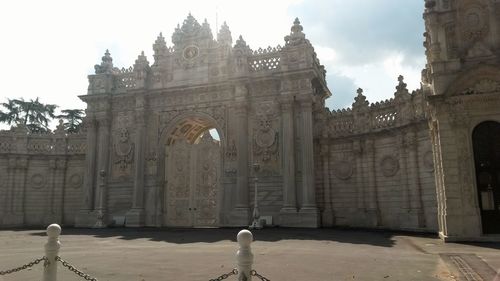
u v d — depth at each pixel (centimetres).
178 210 3431
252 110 3291
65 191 4006
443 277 1043
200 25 3578
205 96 3453
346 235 2317
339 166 3166
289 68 3166
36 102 6131
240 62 3300
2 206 3862
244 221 3069
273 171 3148
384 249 1645
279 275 1071
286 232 2525
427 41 2298
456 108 2023
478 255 1417
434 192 2572
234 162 3238
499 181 1973
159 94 3569
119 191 3578
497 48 2089
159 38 3662
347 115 3195
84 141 4041
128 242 2059
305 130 3070
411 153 2748
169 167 3538
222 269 1177
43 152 4041
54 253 898
